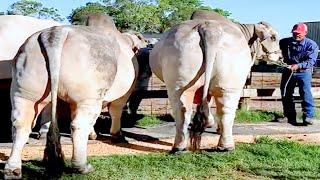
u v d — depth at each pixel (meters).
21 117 6.21
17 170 6.28
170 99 7.77
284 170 7.15
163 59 7.73
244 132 10.27
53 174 6.34
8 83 8.84
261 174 6.93
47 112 8.77
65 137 9.38
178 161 7.41
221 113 7.92
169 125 11.09
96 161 7.22
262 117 12.16
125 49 8.08
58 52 6.11
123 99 8.69
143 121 11.27
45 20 9.03
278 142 8.91
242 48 7.63
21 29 8.55
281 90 11.60
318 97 15.25
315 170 7.23
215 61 7.45
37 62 6.12
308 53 11.09
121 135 9.10
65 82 6.21
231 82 7.60
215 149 8.12
